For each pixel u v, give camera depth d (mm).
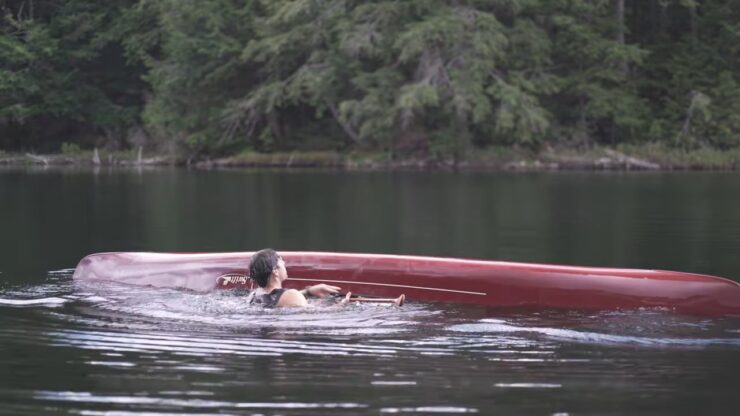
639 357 7125
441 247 14531
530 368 6773
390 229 17328
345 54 46656
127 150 54719
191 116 50406
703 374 6605
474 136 48406
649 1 54719
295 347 7363
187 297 9461
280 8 47125
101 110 55625
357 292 9703
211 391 6156
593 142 49156
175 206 22359
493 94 43688
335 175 39219
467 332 7941
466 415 5688
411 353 7188
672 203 23328
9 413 5730
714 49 51250
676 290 8789
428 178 36719
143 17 55438
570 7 48719
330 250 14148
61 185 30750
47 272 11250
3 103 54438
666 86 50438
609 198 25203
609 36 51125
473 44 42906
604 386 6312
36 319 8375
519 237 15883
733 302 8648
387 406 5855
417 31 42125
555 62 50375
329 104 47156
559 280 9055
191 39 49406
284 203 23641
